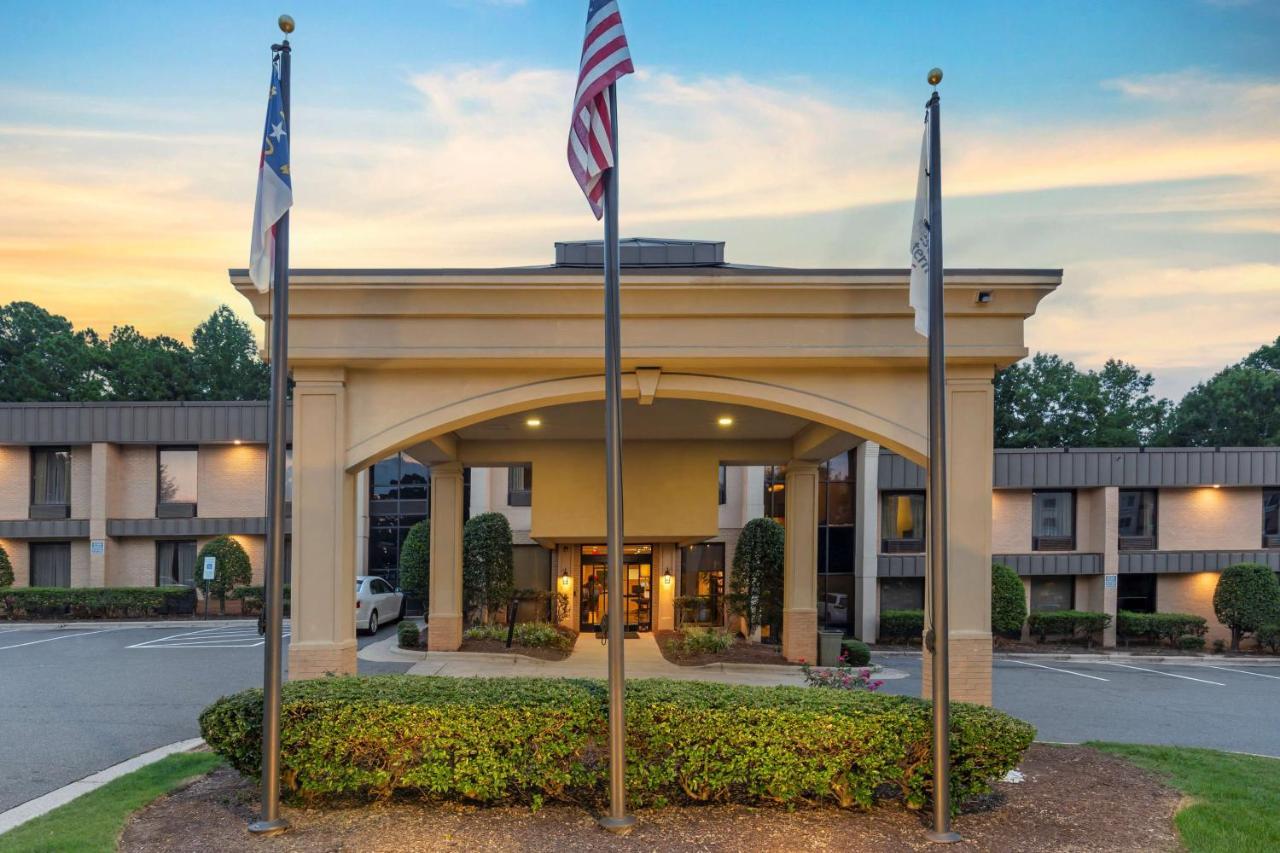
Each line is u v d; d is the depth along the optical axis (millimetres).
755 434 16125
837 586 25859
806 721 6855
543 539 17578
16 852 5777
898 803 7301
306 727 6789
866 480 25203
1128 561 25469
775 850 6199
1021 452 25531
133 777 7789
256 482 25781
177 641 18531
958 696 9641
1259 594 23672
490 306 9602
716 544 24469
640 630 22688
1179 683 17781
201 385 49375
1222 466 25703
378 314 9578
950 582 9781
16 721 10445
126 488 25484
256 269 6871
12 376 43500
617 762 6598
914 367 9984
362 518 27188
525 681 7828
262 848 6102
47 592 23391
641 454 16594
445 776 6840
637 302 9617
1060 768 8711
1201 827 6809
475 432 15914
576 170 7160
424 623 23906
